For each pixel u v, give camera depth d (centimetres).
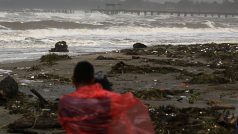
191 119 1692
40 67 3728
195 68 3709
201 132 1485
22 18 11631
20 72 3438
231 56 4472
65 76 3231
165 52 4975
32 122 1591
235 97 2353
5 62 4209
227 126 1577
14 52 5275
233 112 1903
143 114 561
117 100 568
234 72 3288
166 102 2177
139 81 2953
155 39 8188
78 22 10725
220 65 3775
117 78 3078
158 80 3002
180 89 2611
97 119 567
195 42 7662
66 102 590
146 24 12106
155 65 3878
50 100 2230
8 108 1986
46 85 2786
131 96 568
